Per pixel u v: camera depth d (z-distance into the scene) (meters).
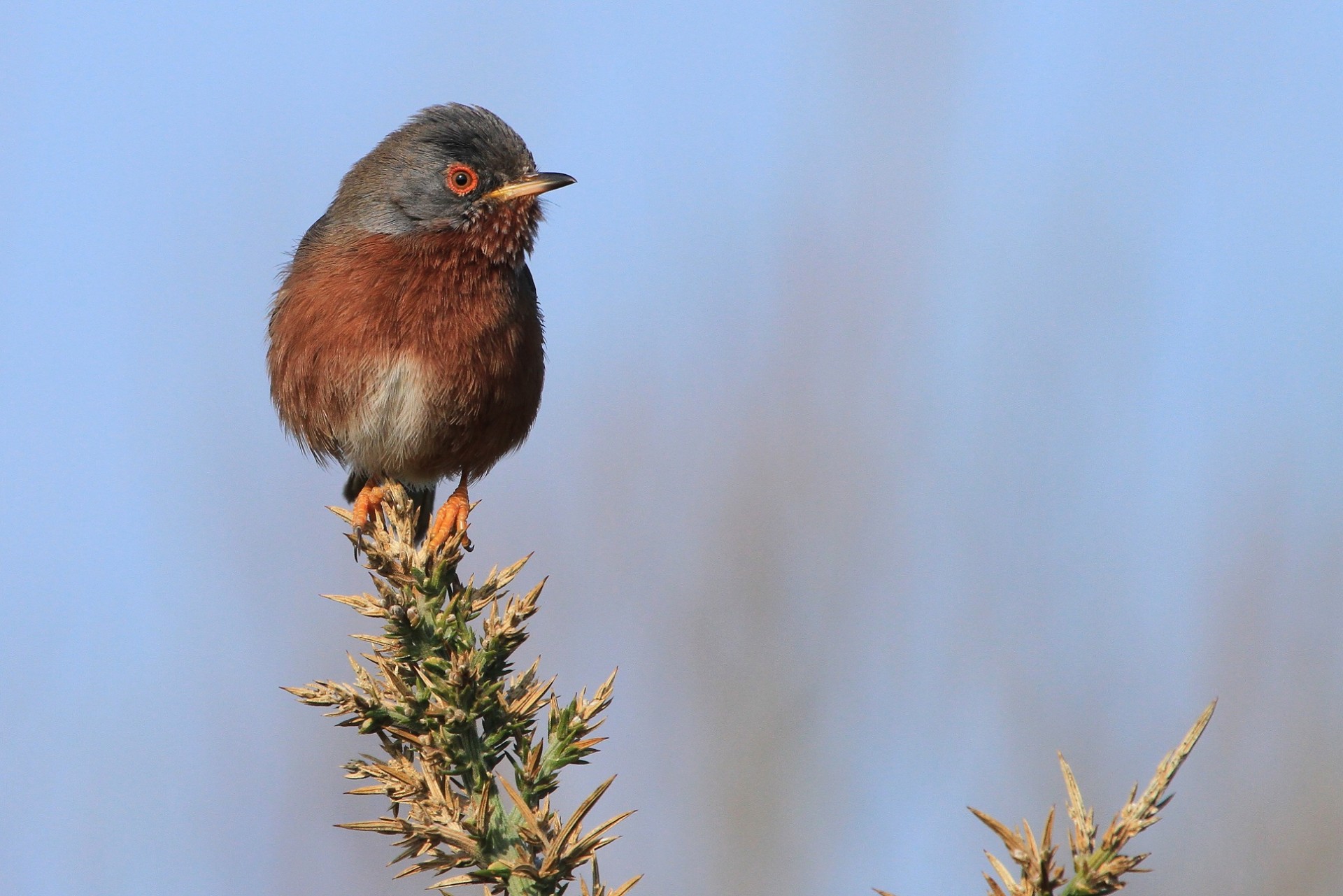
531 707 5.86
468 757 5.77
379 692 5.96
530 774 5.63
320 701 5.83
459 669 5.77
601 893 5.32
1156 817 4.18
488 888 5.52
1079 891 4.18
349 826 5.47
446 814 5.47
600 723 5.72
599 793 5.39
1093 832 4.24
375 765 5.68
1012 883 4.27
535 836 5.27
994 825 4.26
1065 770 4.34
